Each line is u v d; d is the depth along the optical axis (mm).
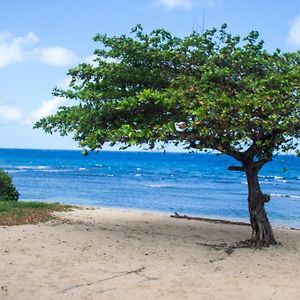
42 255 11789
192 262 11773
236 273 10844
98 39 15328
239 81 13734
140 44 14734
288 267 11609
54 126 15070
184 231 16938
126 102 12938
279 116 12469
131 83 15172
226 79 13898
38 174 72000
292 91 12867
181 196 41438
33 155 196500
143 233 15898
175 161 146750
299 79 13102
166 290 9352
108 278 10062
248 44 14766
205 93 12992
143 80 14867
